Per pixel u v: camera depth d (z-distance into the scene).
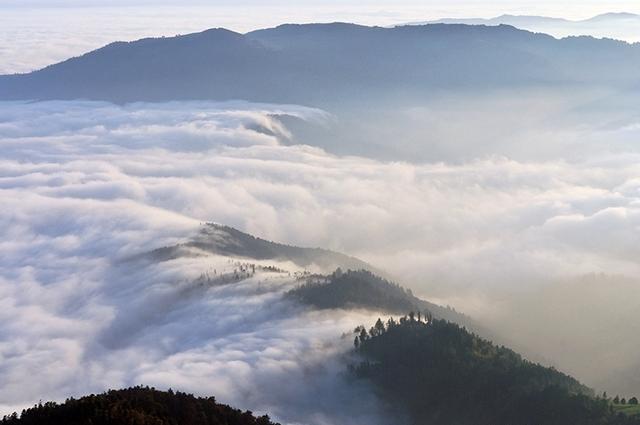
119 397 197.00
